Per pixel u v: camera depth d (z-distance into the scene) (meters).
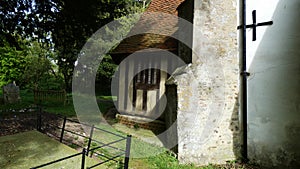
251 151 5.62
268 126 5.41
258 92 5.54
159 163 4.93
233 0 5.81
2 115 8.96
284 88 5.25
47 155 4.69
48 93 13.02
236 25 5.82
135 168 4.60
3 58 18.58
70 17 7.57
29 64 19.16
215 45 5.63
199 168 5.10
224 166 5.37
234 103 5.71
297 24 5.13
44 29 7.80
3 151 4.80
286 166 5.21
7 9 6.79
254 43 5.59
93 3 7.38
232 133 5.67
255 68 5.59
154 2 9.60
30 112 9.83
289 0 5.21
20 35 7.85
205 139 5.41
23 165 4.15
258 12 5.56
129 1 16.31
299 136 5.11
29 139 5.68
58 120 8.52
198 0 5.60
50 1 7.19
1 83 18.64
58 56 18.22
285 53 5.23
